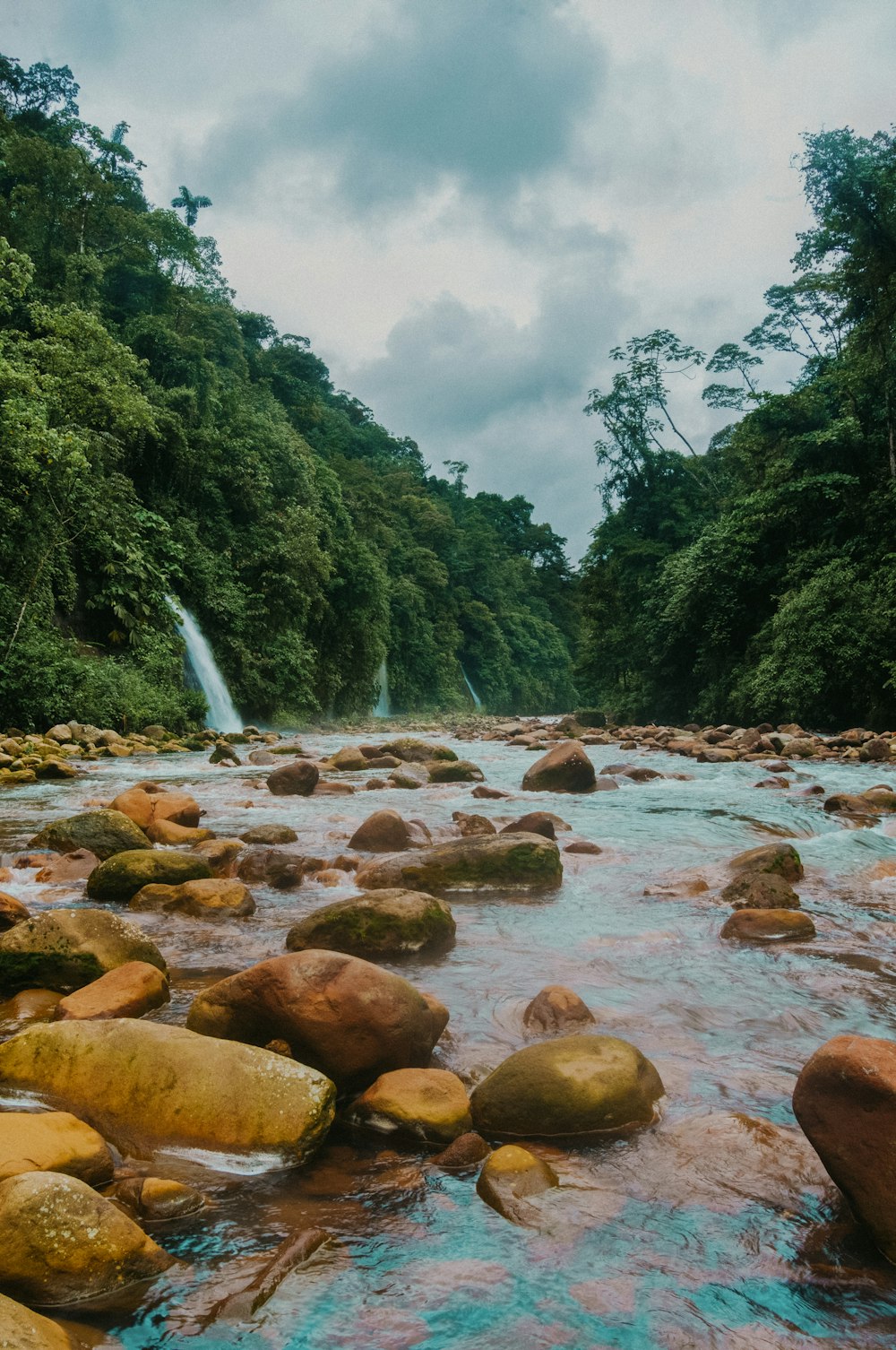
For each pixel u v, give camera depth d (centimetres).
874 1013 309
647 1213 188
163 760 1409
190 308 3412
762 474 2645
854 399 2281
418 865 503
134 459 2488
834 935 408
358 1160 216
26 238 2658
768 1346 148
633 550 3147
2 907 388
